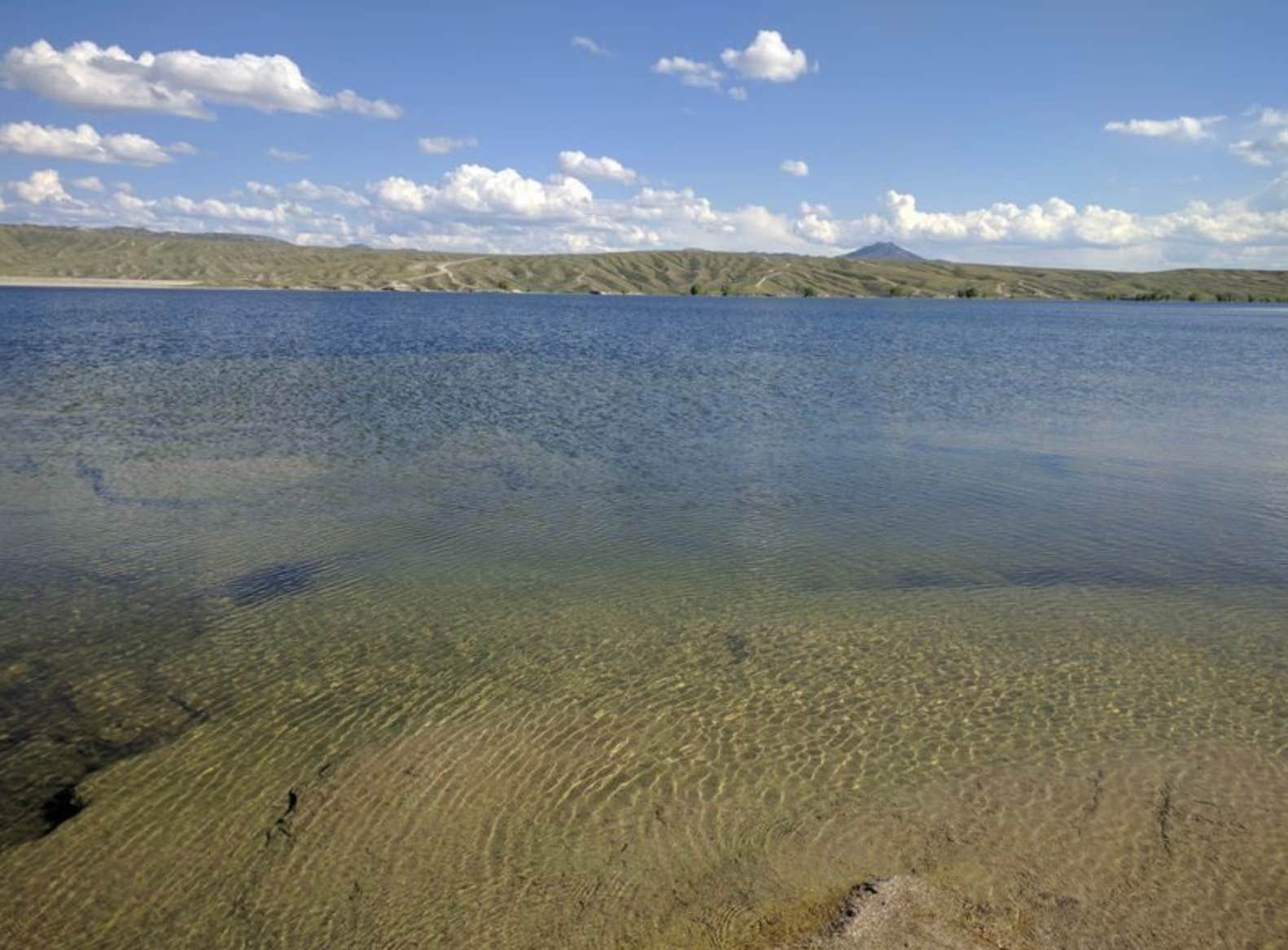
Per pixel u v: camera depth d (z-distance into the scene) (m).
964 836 7.84
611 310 132.75
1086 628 12.36
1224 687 10.64
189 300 138.38
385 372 42.19
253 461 22.33
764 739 9.41
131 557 15.05
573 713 9.92
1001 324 103.44
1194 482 20.97
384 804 8.26
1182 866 7.46
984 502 18.95
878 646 11.75
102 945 6.66
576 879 7.30
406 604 13.08
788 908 6.96
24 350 50.00
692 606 13.08
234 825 7.97
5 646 11.62
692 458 23.19
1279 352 63.12
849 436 26.47
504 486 20.05
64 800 8.34
